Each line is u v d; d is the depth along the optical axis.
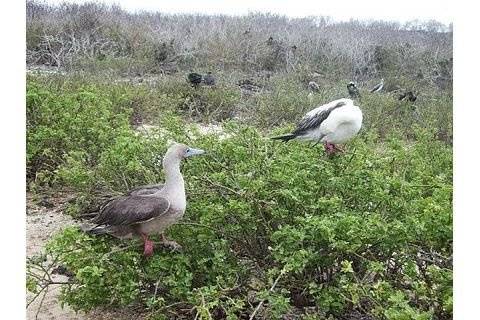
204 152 2.94
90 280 2.74
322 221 2.68
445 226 2.71
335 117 3.74
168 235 3.06
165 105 6.70
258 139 3.66
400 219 2.99
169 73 9.44
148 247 2.90
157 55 9.63
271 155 3.67
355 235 2.65
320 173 3.13
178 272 2.82
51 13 9.82
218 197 3.18
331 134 3.78
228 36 10.20
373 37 9.89
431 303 2.72
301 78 9.16
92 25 9.83
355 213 2.88
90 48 9.42
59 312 3.21
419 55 9.54
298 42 10.05
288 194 2.89
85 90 5.70
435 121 5.98
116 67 9.02
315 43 9.99
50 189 4.54
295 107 7.17
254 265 3.07
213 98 7.31
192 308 2.75
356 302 2.62
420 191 3.13
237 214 2.98
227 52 9.99
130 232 2.93
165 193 2.88
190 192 3.23
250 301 3.06
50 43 9.13
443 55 9.42
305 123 3.88
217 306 2.87
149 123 6.48
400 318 2.37
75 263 2.84
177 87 7.71
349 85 7.12
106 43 9.60
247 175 3.14
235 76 9.16
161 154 3.62
